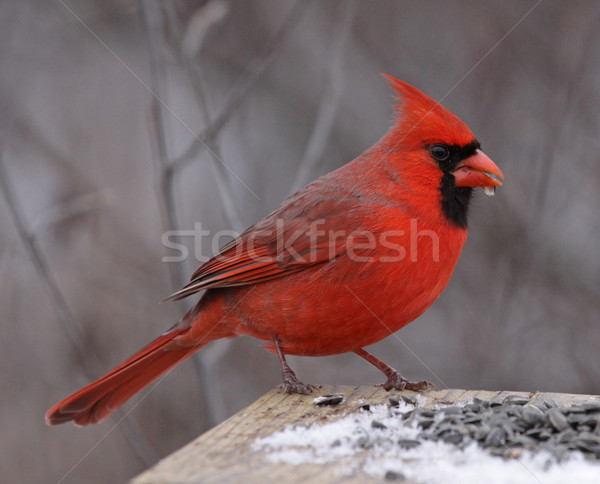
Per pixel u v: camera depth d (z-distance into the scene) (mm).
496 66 12398
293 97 12680
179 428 11617
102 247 12062
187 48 9336
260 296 6926
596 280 11492
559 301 11469
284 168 12336
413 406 6078
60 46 13016
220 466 4852
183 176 12289
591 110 11914
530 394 6246
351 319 6738
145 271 12031
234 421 5746
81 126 12875
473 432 5270
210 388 9211
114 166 12625
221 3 10156
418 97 6945
